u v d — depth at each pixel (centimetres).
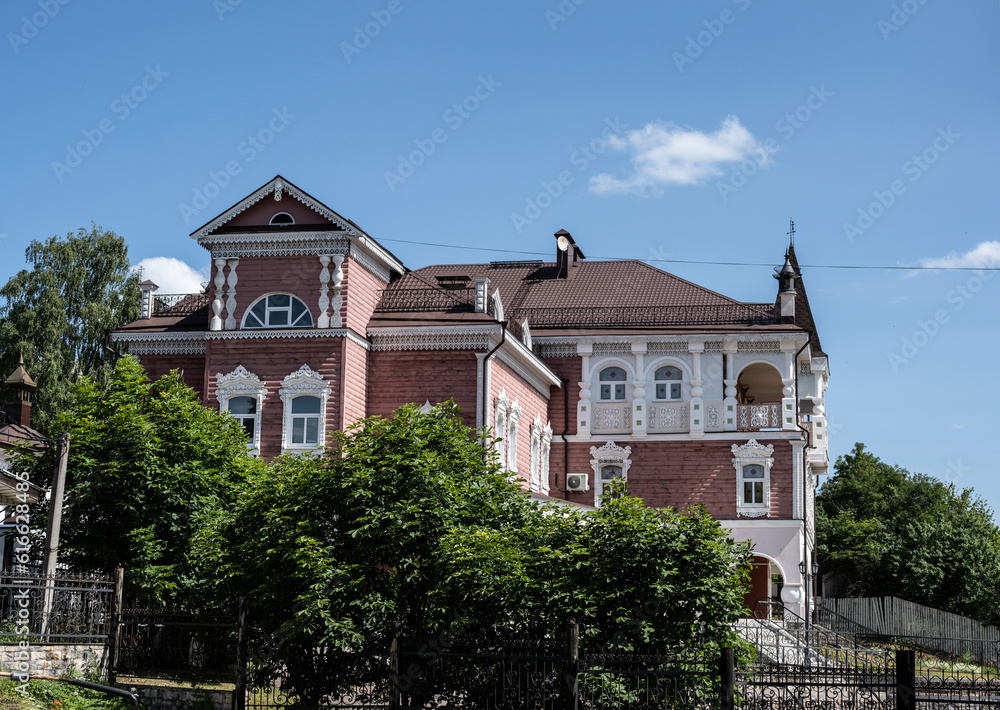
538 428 3881
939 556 5081
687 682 1705
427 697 1803
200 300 3716
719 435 3894
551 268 4566
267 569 1917
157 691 1955
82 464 2312
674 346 3978
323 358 3222
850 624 4138
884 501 6612
